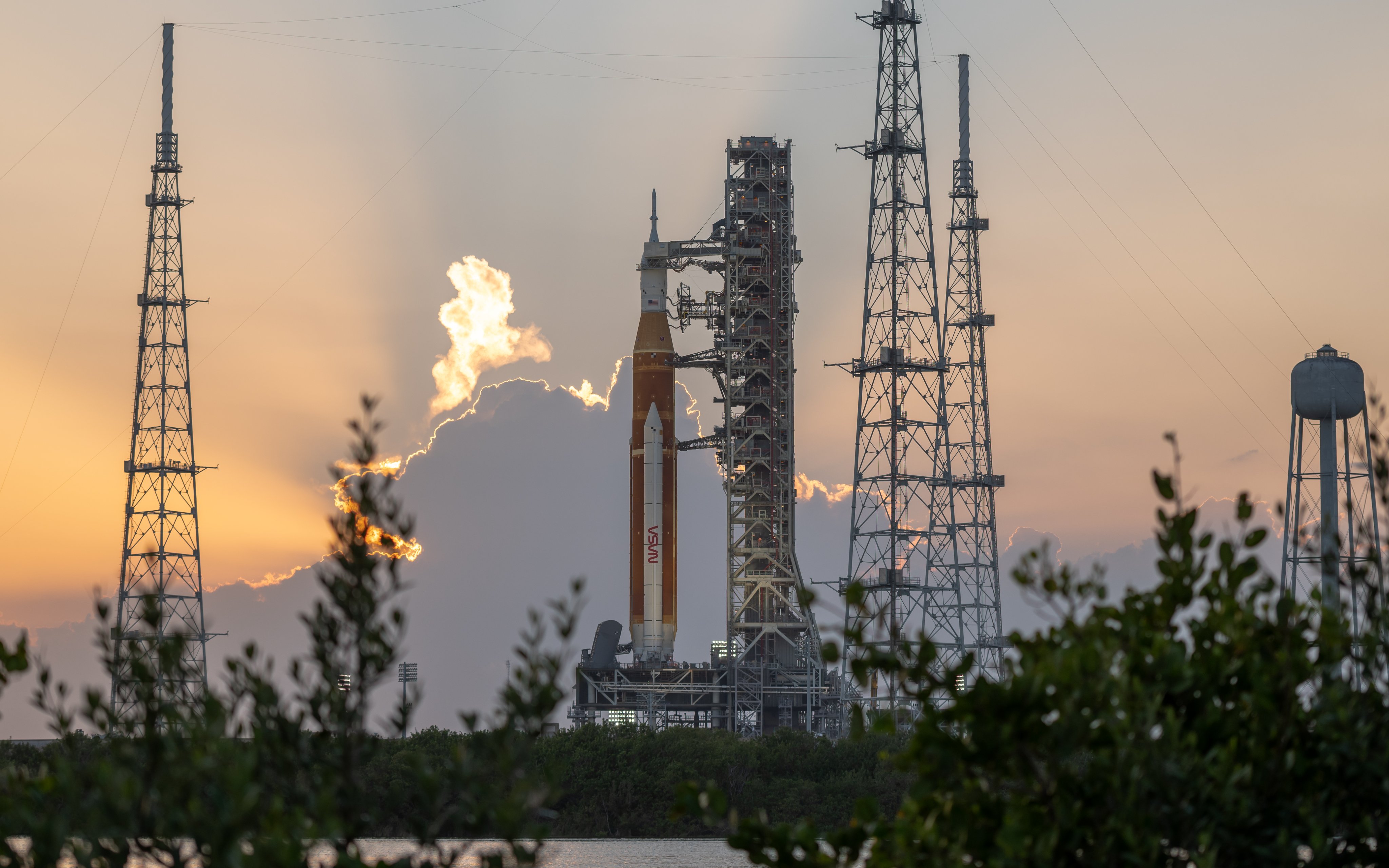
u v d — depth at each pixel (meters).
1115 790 45.91
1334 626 48.41
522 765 47.09
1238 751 48.00
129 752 47.12
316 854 55.19
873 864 48.81
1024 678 45.84
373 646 47.78
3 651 48.94
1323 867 45.84
